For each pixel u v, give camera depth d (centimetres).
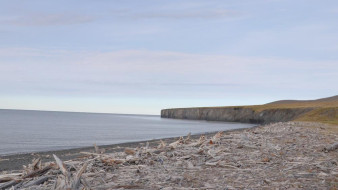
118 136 5219
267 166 991
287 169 932
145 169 952
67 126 9231
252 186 724
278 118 11725
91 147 3034
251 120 13650
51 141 4219
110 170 969
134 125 10769
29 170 904
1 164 1909
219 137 1856
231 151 1350
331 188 699
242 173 883
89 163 1013
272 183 751
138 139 4550
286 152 1316
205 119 17988
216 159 1124
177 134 5700
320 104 13275
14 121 12650
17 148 3316
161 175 855
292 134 2359
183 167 987
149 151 1271
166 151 1327
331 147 1363
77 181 680
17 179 807
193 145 1541
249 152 1310
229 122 14825
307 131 2767
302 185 728
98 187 720
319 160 1100
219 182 770
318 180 783
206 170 935
